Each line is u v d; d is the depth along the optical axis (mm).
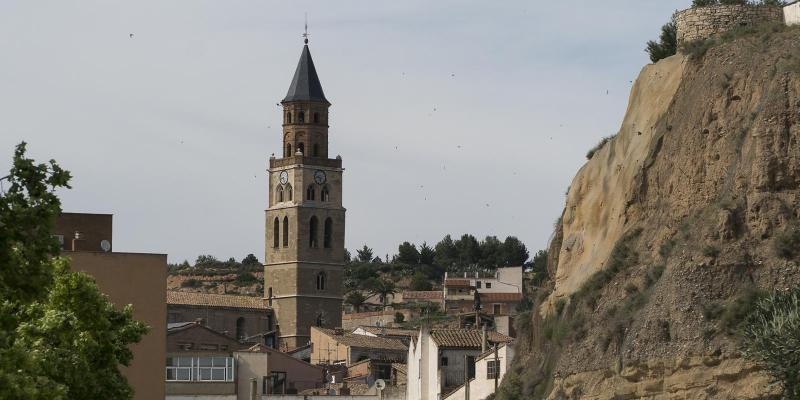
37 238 60438
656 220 129375
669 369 114750
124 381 75812
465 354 183500
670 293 117812
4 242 59594
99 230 126688
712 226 118375
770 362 105062
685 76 132875
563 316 135125
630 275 127000
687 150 127188
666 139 131875
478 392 170500
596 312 128125
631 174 135000
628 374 118000
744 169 119562
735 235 117188
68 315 68938
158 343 113125
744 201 118438
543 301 144625
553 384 129125
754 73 124438
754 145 119188
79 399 70625
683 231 123000
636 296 124062
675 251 120938
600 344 123438
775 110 118938
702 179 124625
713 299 115125
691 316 115125
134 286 112938
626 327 121375
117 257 112750
